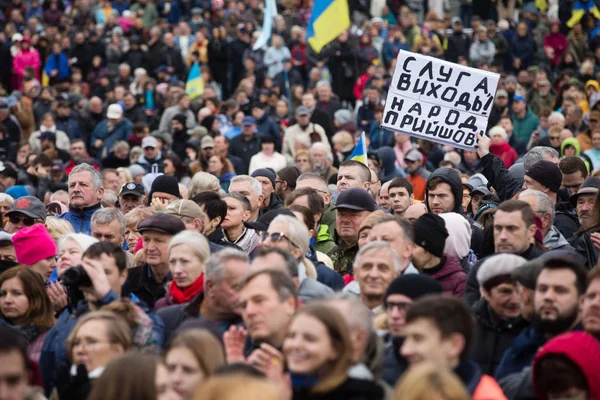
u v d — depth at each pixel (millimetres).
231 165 46688
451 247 23719
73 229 28828
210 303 19891
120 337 18000
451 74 30094
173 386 15266
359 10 80438
